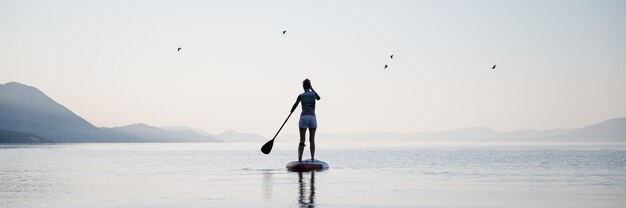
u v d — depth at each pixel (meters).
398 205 7.79
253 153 36.59
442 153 37.06
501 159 24.88
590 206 7.64
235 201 8.22
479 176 13.24
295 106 16.22
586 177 12.88
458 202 8.08
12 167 17.45
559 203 7.97
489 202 8.10
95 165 18.89
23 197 8.74
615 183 11.12
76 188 10.18
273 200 8.33
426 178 12.49
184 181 11.64
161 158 26.27
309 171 15.05
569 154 33.56
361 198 8.55
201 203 8.00
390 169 16.23
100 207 7.59
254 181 11.60
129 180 11.99
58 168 16.91
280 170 15.59
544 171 15.24
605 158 25.83
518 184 10.94
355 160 23.95
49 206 7.70
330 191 9.55
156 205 7.80
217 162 21.44
